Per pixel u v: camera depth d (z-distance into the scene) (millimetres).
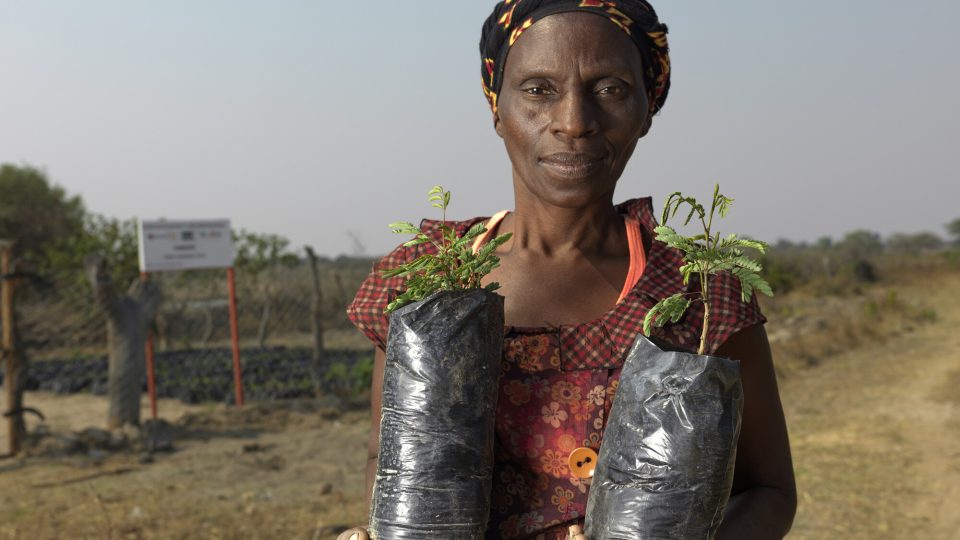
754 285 1215
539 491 1373
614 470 1218
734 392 1207
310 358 17328
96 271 9727
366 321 1571
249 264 21922
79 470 8273
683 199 1257
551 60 1377
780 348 15594
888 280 39250
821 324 19625
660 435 1188
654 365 1223
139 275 20156
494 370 1295
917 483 7781
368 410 11383
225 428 10289
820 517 6945
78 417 11492
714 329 1357
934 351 16109
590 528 1241
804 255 46125
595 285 1478
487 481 1267
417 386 1254
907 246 89812
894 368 14180
